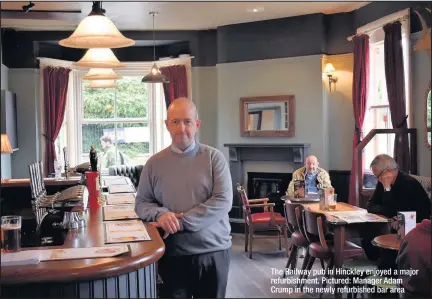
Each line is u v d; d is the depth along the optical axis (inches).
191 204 100.2
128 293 83.7
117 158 354.6
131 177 332.5
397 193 152.5
